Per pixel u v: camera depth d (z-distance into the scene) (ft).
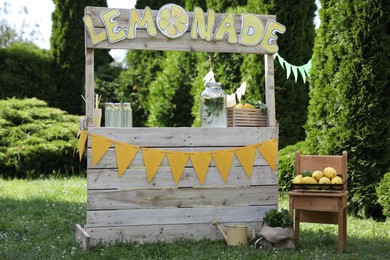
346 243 17.84
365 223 22.16
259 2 33.19
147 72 53.06
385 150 23.31
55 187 31.58
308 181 16.96
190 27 18.12
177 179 17.70
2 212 23.54
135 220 17.46
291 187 27.61
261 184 18.39
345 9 23.67
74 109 54.34
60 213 23.36
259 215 18.33
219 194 18.07
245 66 33.32
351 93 23.56
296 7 33.24
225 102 18.51
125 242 17.25
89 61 17.30
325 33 24.86
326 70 24.67
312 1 38.06
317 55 25.17
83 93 54.24
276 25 18.69
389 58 23.08
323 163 17.74
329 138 24.31
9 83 51.11
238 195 18.21
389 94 23.20
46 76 53.11
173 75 43.52
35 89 52.54
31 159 38.29
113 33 17.37
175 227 17.75
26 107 43.70
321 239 18.19
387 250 17.10
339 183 16.81
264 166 18.44
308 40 37.76
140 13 17.65
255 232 18.24
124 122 17.92
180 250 16.28
